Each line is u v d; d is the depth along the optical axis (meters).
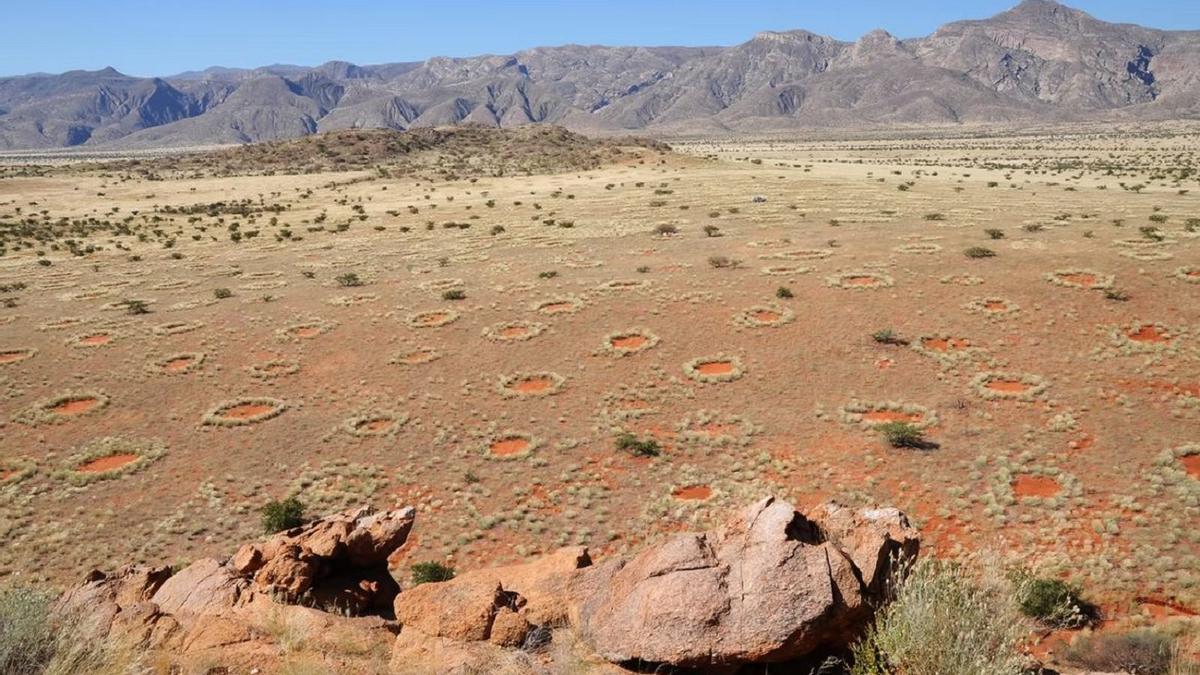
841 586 10.00
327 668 9.90
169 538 27.62
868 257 61.06
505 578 12.61
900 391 37.78
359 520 15.06
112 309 59.00
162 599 13.06
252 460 34.03
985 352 41.31
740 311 50.53
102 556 26.44
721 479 30.56
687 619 9.79
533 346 47.06
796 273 57.91
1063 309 45.97
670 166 170.00
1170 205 82.81
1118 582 21.39
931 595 9.09
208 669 9.83
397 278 65.75
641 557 11.38
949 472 29.75
